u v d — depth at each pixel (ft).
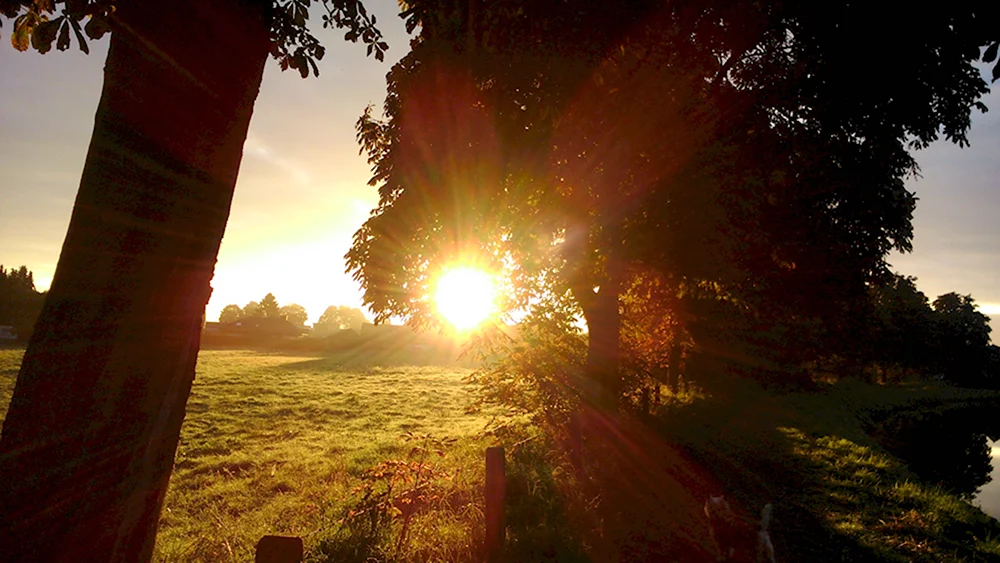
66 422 7.36
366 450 42.68
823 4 23.72
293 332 282.36
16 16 15.34
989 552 23.44
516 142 29.25
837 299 44.83
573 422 32.17
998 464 60.64
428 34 28.43
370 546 19.79
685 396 78.79
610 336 35.83
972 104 31.19
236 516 28.27
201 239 8.53
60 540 7.16
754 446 45.27
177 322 8.23
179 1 8.04
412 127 30.96
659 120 26.55
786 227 37.11
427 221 33.01
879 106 28.96
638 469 32.68
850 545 23.43
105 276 7.67
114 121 7.89
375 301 34.81
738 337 71.51
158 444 8.00
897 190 40.34
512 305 35.65
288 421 59.47
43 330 7.56
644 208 30.25
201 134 8.36
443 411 67.21
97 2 11.79
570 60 23.76
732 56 29.45
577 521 23.21
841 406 85.20
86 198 7.82
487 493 19.12
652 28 24.52
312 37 17.83
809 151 30.35
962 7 18.71
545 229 34.22
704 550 21.22
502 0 21.15
